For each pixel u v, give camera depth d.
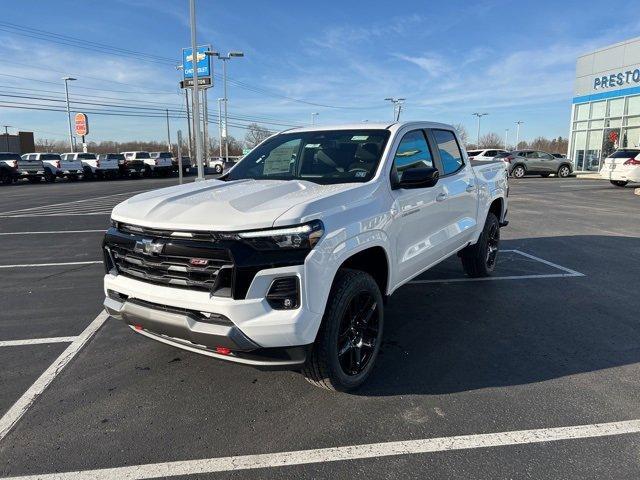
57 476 2.68
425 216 4.47
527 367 3.96
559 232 10.29
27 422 3.22
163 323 3.11
